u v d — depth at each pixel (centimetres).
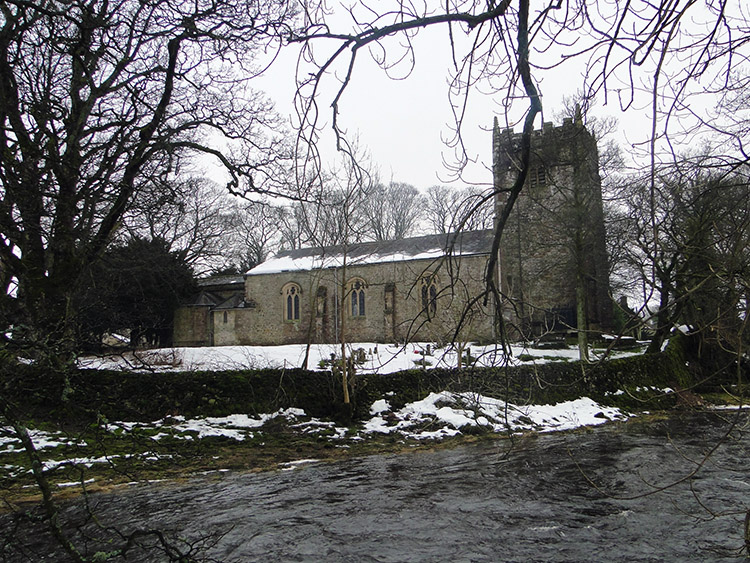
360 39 352
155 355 2178
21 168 1022
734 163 459
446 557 792
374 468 1428
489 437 1795
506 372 428
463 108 366
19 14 891
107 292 2095
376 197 4469
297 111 382
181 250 4241
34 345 580
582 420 2061
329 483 1265
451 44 348
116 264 2494
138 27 1203
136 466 1394
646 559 770
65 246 1559
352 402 1959
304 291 4425
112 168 1466
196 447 1631
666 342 2998
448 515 986
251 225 5034
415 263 3938
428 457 1550
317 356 2817
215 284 5038
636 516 954
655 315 415
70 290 1523
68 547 385
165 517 995
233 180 1652
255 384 1970
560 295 4012
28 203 1059
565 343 3434
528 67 318
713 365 2775
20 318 1030
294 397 1989
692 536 848
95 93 1545
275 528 925
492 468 1364
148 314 3575
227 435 1739
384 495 1136
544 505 1036
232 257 5188
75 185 1374
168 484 1268
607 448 1585
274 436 1788
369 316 4162
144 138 1549
